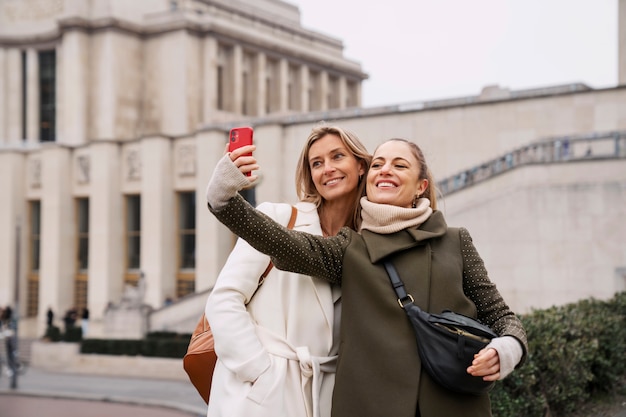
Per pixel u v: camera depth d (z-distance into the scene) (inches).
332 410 122.1
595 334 379.9
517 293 846.5
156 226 1611.7
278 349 129.6
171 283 1624.0
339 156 142.5
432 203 142.2
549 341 315.0
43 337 1373.0
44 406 887.1
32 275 1905.8
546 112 1116.5
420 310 120.0
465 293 133.8
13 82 2415.1
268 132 1386.6
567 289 824.3
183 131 2215.8
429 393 117.5
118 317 1229.7
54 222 1780.3
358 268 125.0
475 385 116.0
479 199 878.4
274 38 2514.8
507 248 855.1
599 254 813.9
